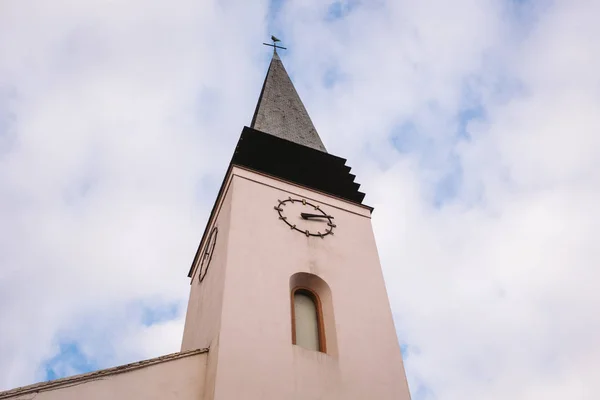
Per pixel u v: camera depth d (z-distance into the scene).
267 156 20.92
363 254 18.20
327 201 20.06
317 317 15.73
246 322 13.66
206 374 12.70
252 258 15.78
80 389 11.16
